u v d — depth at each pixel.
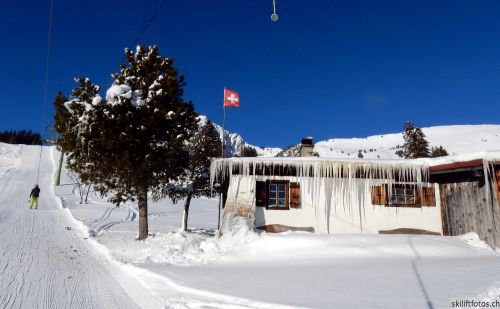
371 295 6.09
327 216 13.45
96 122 12.91
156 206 32.66
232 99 17.12
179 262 10.05
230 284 7.16
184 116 14.80
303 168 13.30
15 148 55.78
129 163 13.05
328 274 7.98
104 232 16.47
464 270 7.88
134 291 7.44
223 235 12.41
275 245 11.12
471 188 12.15
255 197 13.20
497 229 10.95
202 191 17.25
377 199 13.73
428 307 5.36
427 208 13.77
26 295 6.95
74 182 40.97
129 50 15.54
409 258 9.91
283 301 5.88
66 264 9.84
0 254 10.38
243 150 42.78
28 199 28.25
